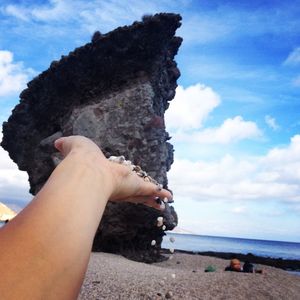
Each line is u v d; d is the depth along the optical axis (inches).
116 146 627.2
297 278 499.2
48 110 754.8
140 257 639.8
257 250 3265.3
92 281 331.6
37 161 726.5
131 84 685.3
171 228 692.7
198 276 412.5
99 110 665.0
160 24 682.8
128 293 296.2
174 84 823.1
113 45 692.1
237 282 386.0
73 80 711.1
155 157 621.0
